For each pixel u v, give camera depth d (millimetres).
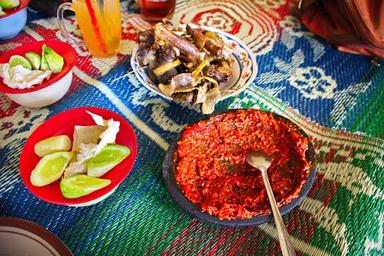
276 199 335
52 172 341
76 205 335
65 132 394
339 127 445
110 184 332
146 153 421
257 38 597
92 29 521
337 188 369
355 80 517
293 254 297
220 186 357
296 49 575
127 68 538
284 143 391
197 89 441
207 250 334
